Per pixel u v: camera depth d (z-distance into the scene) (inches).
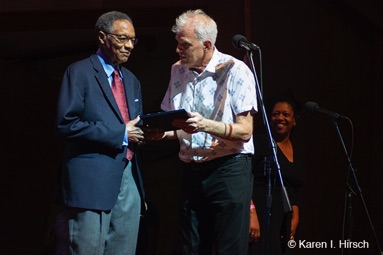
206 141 163.0
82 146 159.3
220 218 162.9
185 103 167.2
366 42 270.5
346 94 270.1
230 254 161.8
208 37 162.4
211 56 165.0
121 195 163.5
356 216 268.8
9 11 245.8
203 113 164.9
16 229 313.9
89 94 159.6
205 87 165.5
